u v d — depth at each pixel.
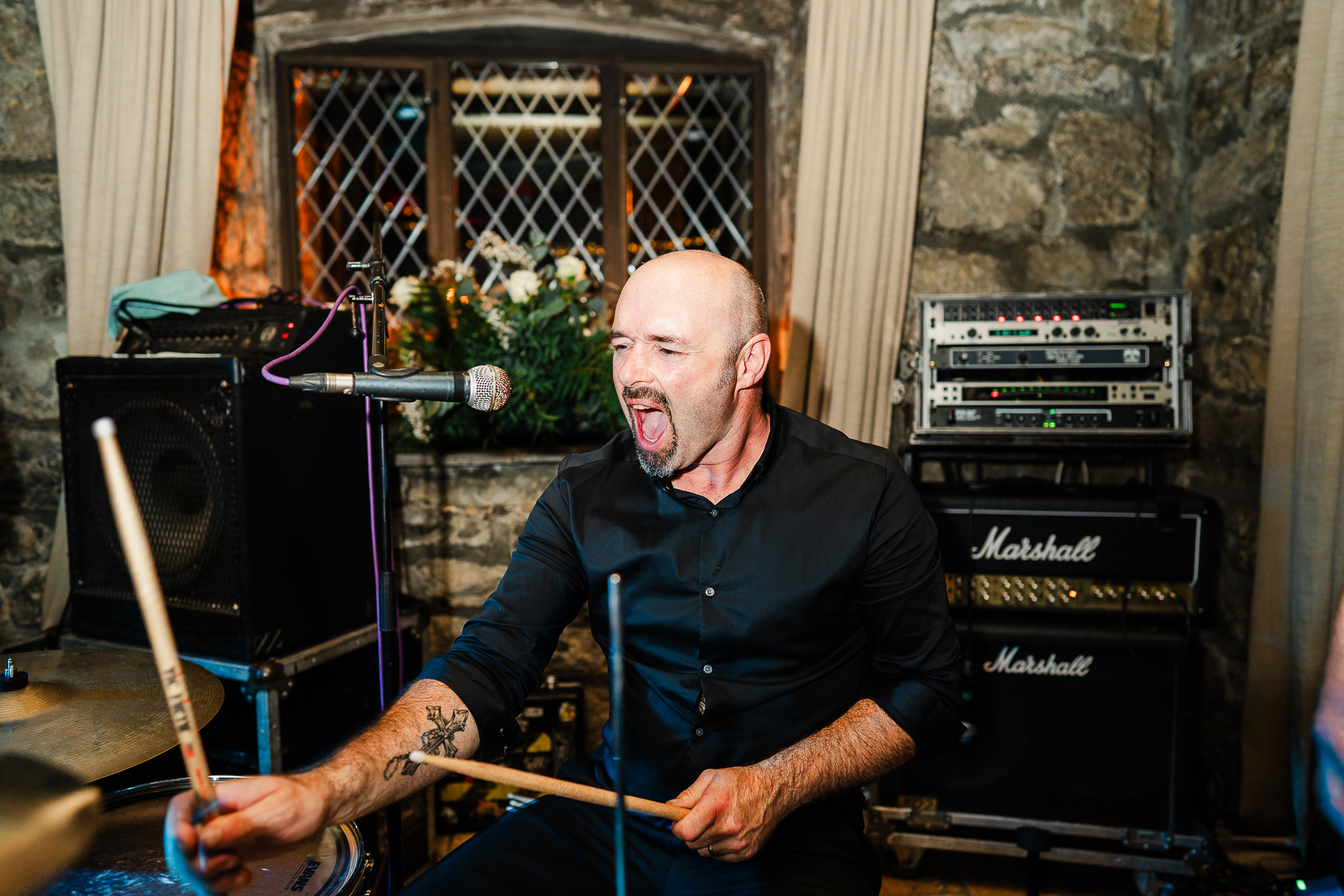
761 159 2.65
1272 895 1.75
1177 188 2.35
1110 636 1.79
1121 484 2.03
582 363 2.23
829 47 2.22
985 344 1.99
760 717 1.17
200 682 1.29
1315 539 1.68
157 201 2.17
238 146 2.41
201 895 0.87
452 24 2.45
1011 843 1.84
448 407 2.09
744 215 2.72
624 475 1.27
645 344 1.10
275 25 2.40
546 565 1.24
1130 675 1.80
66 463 1.71
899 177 2.25
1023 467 2.39
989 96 2.33
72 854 0.62
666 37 2.55
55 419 2.34
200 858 0.70
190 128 2.17
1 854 0.57
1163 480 2.38
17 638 2.38
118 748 1.07
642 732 1.20
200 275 1.85
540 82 2.63
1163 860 1.76
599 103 2.64
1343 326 1.62
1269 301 1.98
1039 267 2.37
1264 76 2.00
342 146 2.59
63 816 0.62
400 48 2.54
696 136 2.69
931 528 1.22
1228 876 1.82
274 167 2.50
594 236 2.69
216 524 1.55
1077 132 2.34
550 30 2.51
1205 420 2.26
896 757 1.12
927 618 1.20
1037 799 1.84
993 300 1.99
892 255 2.27
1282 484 1.82
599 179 2.67
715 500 1.21
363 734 0.98
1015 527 1.83
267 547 1.57
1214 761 2.20
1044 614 1.85
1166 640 1.76
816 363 2.29
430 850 1.97
